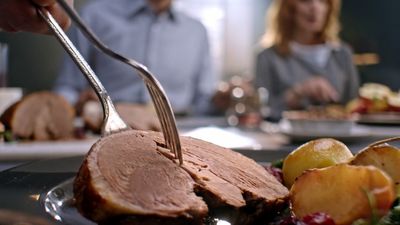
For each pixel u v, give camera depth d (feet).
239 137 2.16
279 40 5.40
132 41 5.24
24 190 1.01
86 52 5.02
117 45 5.22
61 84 4.98
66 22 1.31
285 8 5.32
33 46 6.31
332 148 1.24
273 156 1.47
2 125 2.35
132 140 1.05
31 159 1.91
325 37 5.44
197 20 5.57
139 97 4.92
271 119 4.16
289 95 4.28
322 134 2.25
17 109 2.42
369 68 6.81
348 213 0.95
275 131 2.76
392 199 0.94
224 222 1.01
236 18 7.06
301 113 2.60
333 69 5.35
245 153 1.49
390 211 0.92
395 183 1.06
